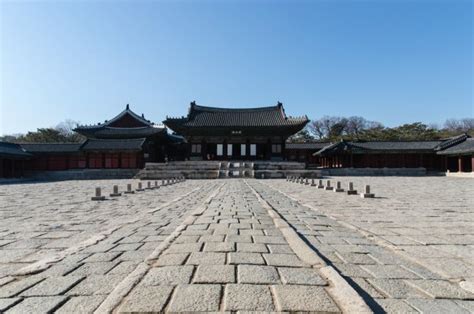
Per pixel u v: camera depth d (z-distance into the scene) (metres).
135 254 4.95
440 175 50.28
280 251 4.78
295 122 48.34
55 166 52.00
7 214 10.21
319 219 8.55
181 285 3.43
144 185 27.19
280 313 2.83
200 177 40.34
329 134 98.38
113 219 9.12
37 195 18.31
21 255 5.33
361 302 2.98
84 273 4.07
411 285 3.76
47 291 3.48
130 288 3.36
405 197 15.98
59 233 7.13
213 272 3.83
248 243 5.25
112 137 55.47
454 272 4.35
